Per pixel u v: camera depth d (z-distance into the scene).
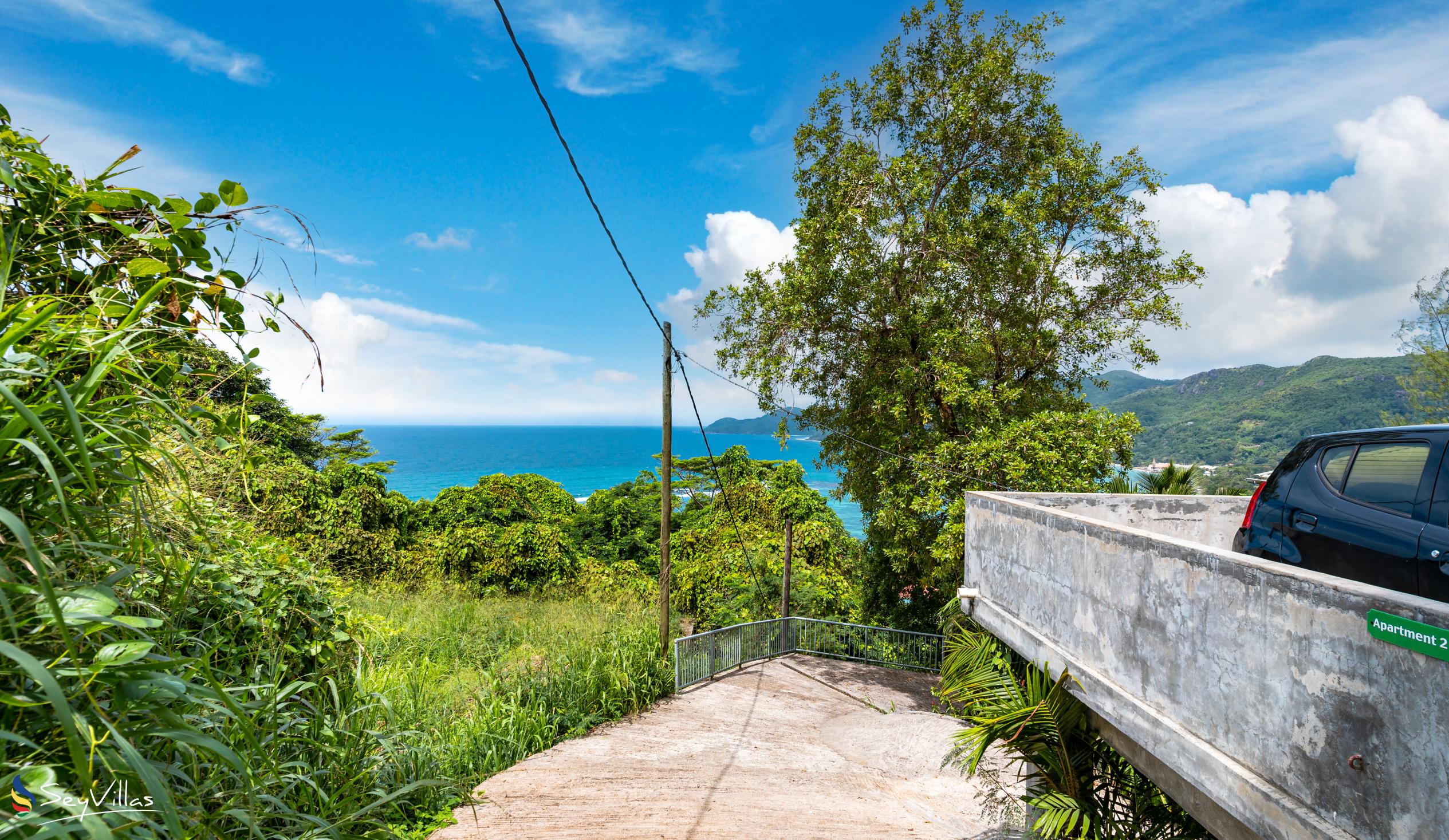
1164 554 3.80
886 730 11.27
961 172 16.52
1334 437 4.15
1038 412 14.77
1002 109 15.71
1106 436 13.52
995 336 15.42
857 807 7.99
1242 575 3.18
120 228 2.05
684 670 13.38
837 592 21.98
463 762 7.70
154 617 2.07
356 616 5.45
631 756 9.15
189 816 1.87
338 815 3.21
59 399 1.54
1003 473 13.02
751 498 29.44
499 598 22.27
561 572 26.94
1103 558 4.46
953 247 14.14
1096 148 15.42
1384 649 2.41
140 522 1.88
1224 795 3.18
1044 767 5.91
